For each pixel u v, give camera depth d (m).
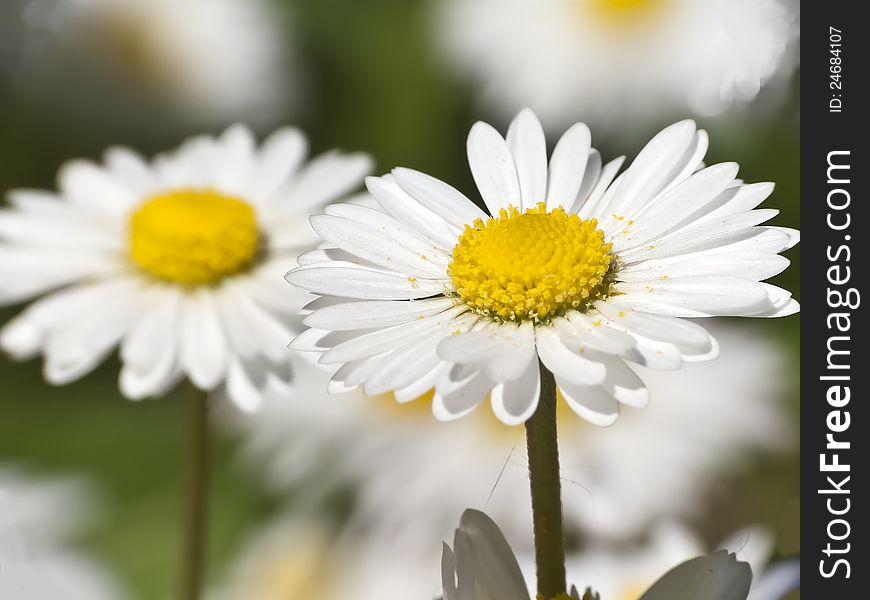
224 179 0.18
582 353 0.13
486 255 0.14
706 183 0.14
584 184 0.14
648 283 0.13
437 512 0.18
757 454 0.18
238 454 0.20
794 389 0.19
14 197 0.18
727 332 0.19
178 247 0.16
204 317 0.16
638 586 0.16
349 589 0.18
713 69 0.21
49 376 0.16
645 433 0.18
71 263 0.17
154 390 0.16
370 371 0.13
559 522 0.13
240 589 0.19
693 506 0.18
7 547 0.19
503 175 0.14
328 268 0.14
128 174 0.18
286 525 0.19
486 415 0.19
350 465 0.19
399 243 0.14
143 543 0.21
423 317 0.14
